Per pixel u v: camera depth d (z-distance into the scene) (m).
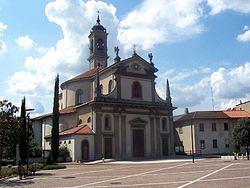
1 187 21.38
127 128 58.50
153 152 60.16
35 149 57.09
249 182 20.16
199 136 71.06
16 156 46.50
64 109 65.44
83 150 53.94
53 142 49.06
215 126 72.00
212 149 70.75
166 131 62.59
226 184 19.53
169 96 63.91
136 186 19.77
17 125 32.78
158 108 62.19
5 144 32.50
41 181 25.00
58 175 30.25
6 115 31.69
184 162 44.84
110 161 51.09
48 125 65.62
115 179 24.70
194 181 21.70
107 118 56.94
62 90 71.00
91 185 21.20
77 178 26.58
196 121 71.81
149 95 62.09
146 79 62.47
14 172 32.09
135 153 58.34
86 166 43.50
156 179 23.80
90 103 56.72
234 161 44.25
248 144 52.28
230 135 71.31
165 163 43.94
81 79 65.38
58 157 50.59
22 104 46.62
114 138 56.78
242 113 73.81
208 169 31.50
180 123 75.81
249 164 36.75
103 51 81.94
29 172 31.64
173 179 23.41
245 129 52.31
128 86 60.12
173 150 62.56
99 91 57.03
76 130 55.06
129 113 59.25
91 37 83.12
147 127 60.66
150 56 64.12
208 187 18.42
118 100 58.22
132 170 33.78
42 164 43.12
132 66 61.41
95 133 55.22
